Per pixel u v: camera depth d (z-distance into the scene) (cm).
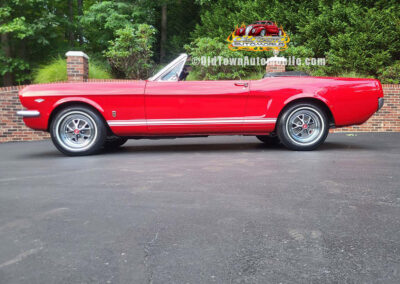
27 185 298
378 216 204
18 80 1486
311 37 1145
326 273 137
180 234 180
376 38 1020
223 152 488
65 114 471
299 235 177
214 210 219
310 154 454
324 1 1178
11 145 680
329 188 269
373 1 1138
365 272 138
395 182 287
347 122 482
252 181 295
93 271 141
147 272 140
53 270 143
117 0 1576
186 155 463
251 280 132
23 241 174
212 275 136
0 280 135
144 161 416
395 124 819
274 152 477
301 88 473
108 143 578
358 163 379
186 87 473
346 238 172
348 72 1048
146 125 475
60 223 200
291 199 240
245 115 478
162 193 261
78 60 868
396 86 813
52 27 1484
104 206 231
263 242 168
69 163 415
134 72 1071
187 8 1841
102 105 469
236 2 1421
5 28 1289
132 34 1050
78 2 1894
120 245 167
